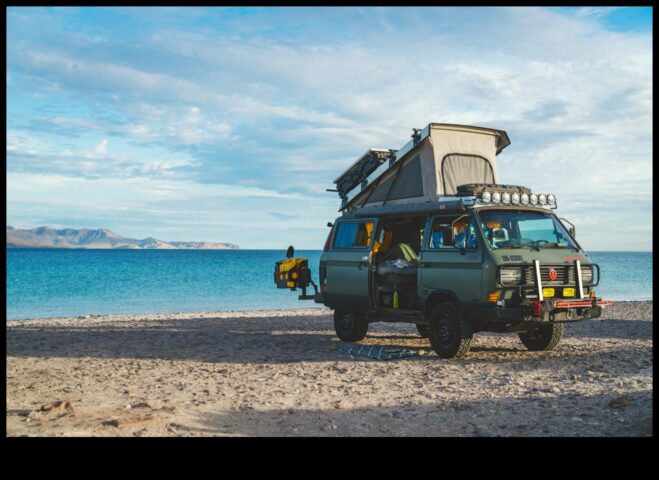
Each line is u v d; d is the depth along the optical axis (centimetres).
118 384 883
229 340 1407
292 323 1830
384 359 1084
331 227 1377
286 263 1426
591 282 1075
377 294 1230
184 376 948
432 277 1099
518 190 1134
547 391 802
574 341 1329
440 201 1115
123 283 5066
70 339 1430
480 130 1245
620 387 799
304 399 779
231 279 5669
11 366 1048
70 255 16800
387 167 1276
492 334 1456
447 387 841
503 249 1019
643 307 2289
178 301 3453
